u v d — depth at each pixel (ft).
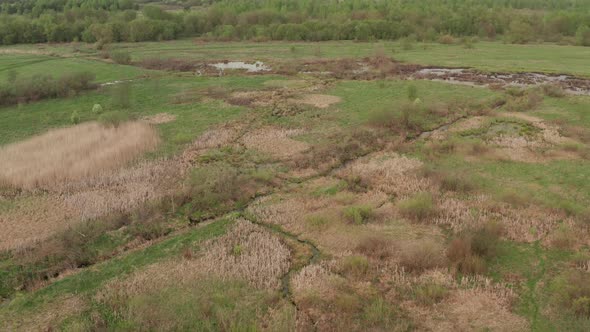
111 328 54.90
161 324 54.95
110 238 75.00
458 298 58.80
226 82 185.37
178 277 64.28
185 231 77.61
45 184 94.17
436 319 55.52
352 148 111.04
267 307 58.18
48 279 66.03
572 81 177.78
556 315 55.16
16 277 65.87
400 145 112.27
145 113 146.00
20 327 55.77
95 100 162.40
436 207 81.00
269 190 91.97
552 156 104.01
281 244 72.69
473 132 121.08
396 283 62.03
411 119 128.88
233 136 122.83
